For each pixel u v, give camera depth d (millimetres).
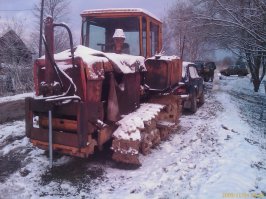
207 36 13523
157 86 7715
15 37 16594
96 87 5527
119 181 5488
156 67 7656
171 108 8461
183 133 8789
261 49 12086
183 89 10695
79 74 5293
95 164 6176
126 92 6352
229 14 12125
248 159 6434
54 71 5250
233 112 12289
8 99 9922
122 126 5961
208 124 9867
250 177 5535
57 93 5211
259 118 12562
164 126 7535
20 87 14156
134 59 6699
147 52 7645
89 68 5273
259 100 18234
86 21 7520
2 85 13617
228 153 6703
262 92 22609
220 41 13977
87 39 7547
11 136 8055
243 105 15352
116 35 6770
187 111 12352
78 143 5199
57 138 5355
